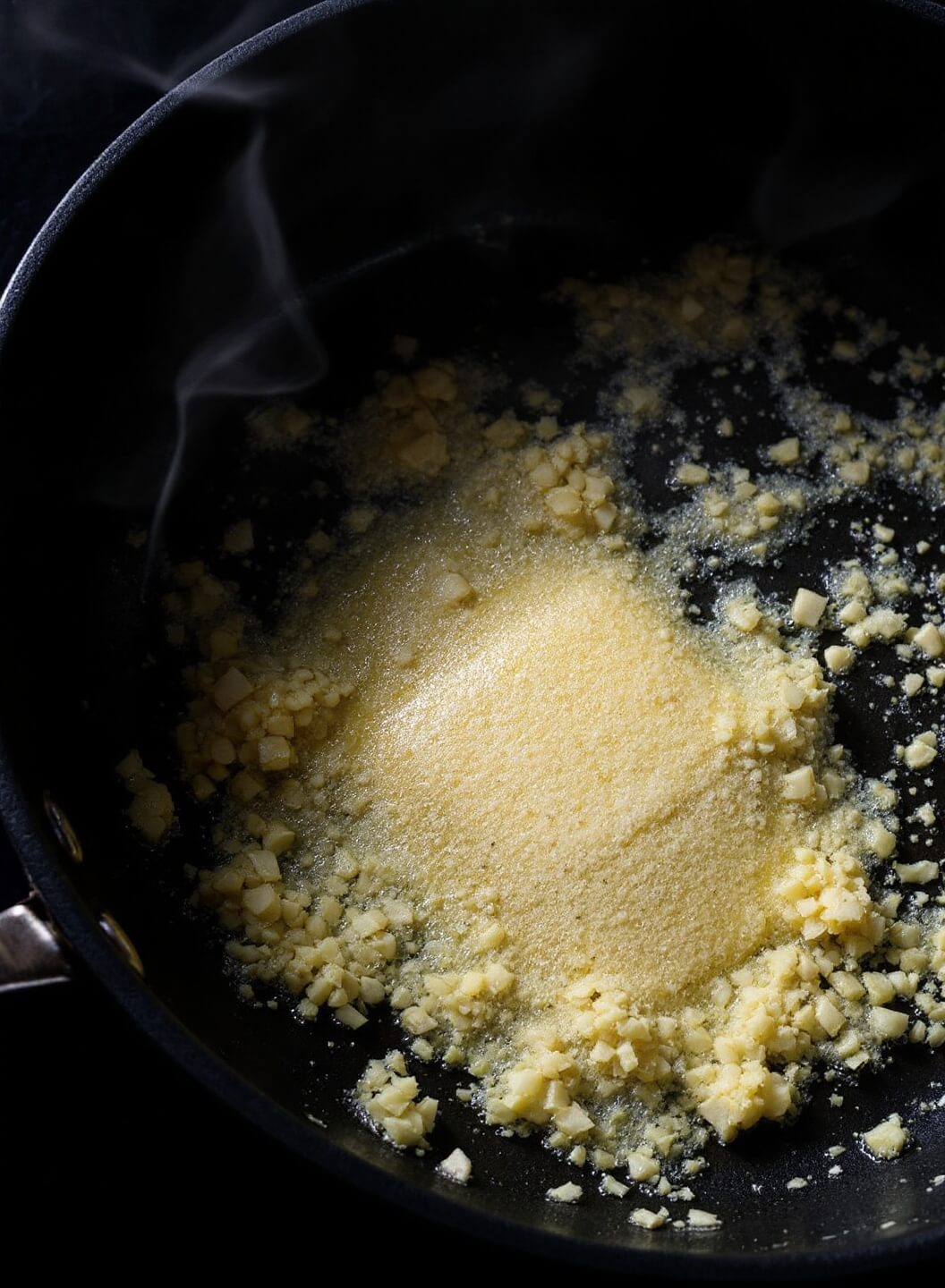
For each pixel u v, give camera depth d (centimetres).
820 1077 43
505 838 43
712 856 43
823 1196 43
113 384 45
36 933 39
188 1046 38
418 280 48
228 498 46
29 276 42
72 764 44
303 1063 43
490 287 48
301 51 43
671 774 44
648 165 48
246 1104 38
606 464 46
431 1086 43
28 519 43
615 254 48
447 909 43
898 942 44
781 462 47
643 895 43
